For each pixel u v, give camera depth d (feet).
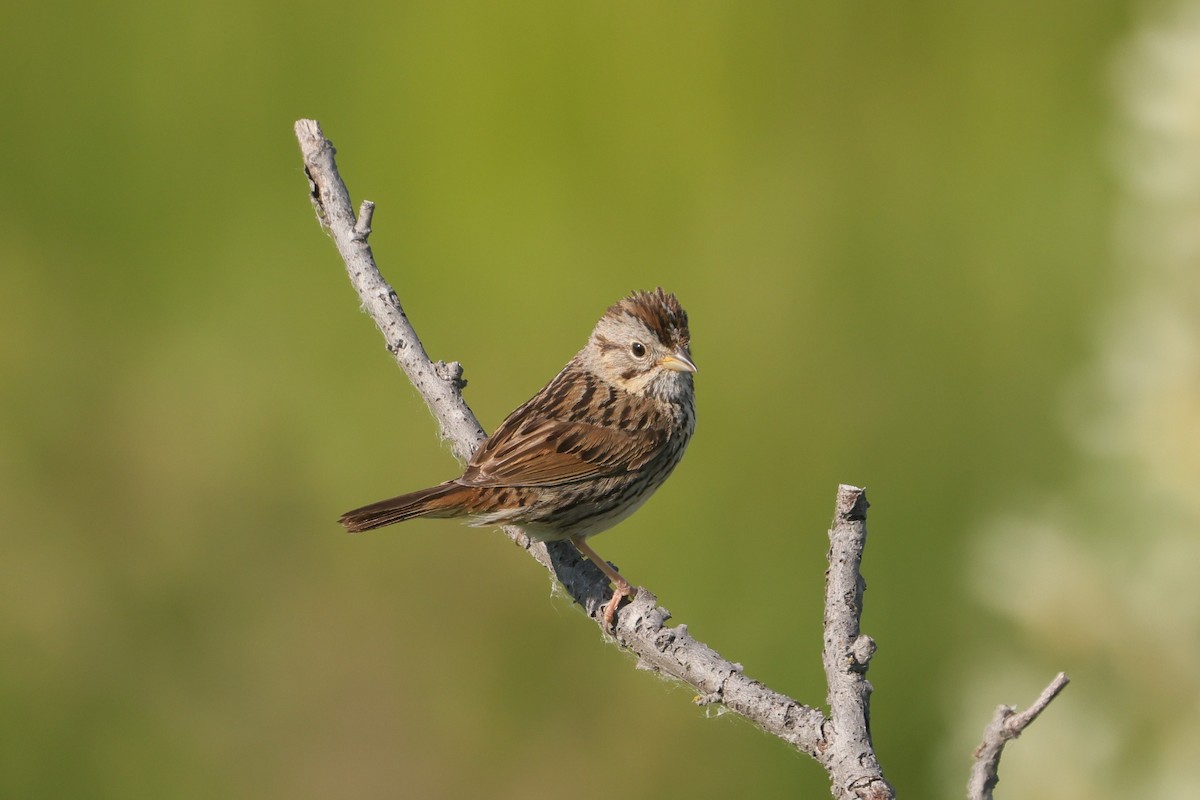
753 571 39.96
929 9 48.83
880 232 46.26
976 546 34.37
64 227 46.70
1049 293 44.21
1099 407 27.91
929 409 42.70
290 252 45.98
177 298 46.06
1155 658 25.90
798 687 38.58
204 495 42.34
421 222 47.80
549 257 46.65
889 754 36.47
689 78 48.29
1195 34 26.66
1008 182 46.57
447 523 40.37
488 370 45.57
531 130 48.08
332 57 48.37
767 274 45.65
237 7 47.93
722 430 42.32
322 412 43.32
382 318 25.02
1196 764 25.72
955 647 36.99
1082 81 47.11
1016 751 26.32
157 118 47.26
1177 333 26.13
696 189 47.26
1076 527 27.86
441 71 48.52
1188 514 26.27
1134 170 27.07
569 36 48.39
